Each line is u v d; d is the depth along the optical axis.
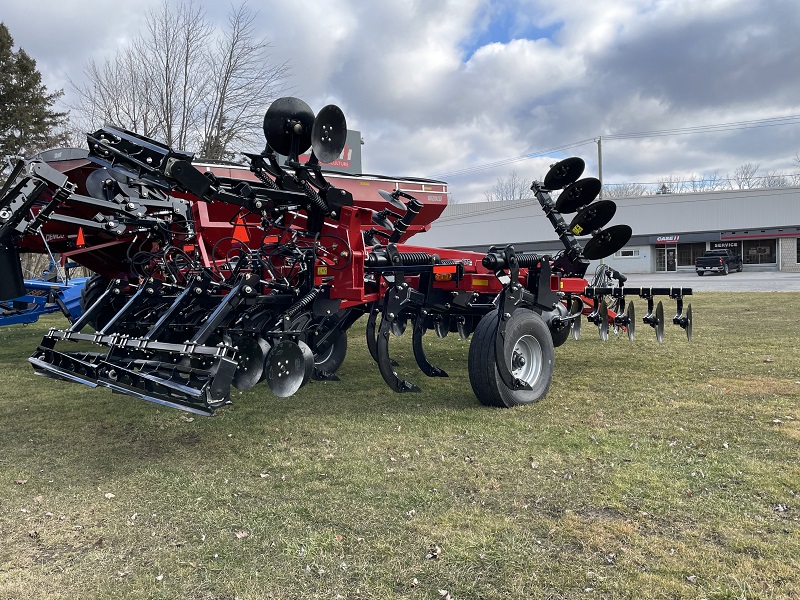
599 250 6.42
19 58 29.98
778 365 6.73
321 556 2.74
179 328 4.48
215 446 4.38
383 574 2.57
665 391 5.65
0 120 28.67
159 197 4.56
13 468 4.00
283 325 4.39
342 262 4.82
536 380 5.42
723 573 2.49
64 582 2.59
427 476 3.65
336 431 4.65
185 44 21.34
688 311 7.24
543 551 2.72
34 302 8.71
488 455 3.98
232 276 4.56
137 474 3.84
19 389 6.46
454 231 52.31
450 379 6.59
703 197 41.84
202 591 2.50
